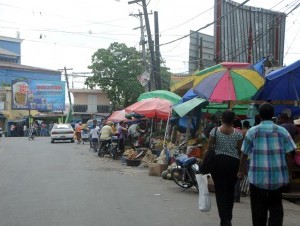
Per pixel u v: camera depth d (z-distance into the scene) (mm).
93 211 8852
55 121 64438
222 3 24453
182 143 14805
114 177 14445
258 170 6102
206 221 8062
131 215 8500
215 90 11688
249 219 8305
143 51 30594
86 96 61406
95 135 26422
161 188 12086
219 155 7047
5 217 8305
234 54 25094
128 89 43781
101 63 44375
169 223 7867
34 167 17234
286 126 10109
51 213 8641
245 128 10914
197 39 30688
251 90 11586
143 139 20297
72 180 13500
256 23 25516
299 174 10797
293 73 11805
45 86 64750
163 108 19172
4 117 59312
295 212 9008
